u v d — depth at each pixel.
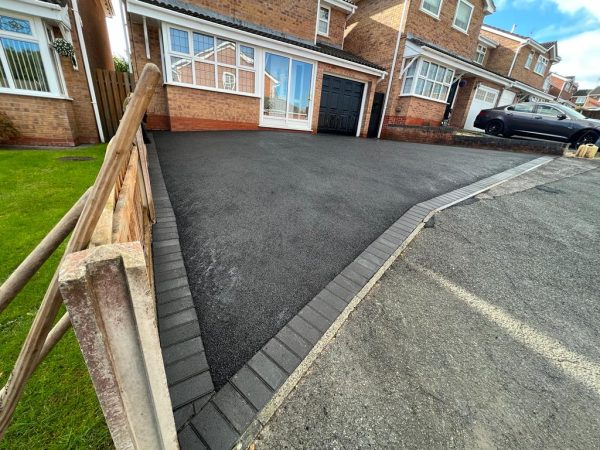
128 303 0.70
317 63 10.15
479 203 4.12
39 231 2.96
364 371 1.68
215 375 1.57
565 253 3.04
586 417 1.53
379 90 13.00
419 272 2.62
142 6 6.82
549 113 9.23
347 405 1.49
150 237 2.69
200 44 7.99
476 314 2.19
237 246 2.79
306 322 1.98
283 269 2.52
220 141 7.17
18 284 0.90
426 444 1.36
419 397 1.56
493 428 1.45
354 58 11.66
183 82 8.09
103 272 0.64
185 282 2.25
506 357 1.85
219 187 4.12
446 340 1.95
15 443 1.22
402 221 3.49
